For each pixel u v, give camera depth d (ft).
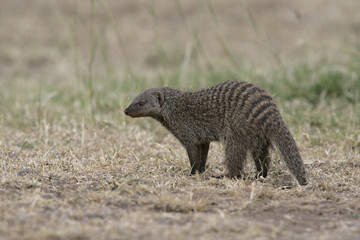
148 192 60.08
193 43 177.47
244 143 67.15
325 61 123.95
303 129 94.84
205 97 70.74
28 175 66.80
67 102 115.65
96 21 202.90
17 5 218.18
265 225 49.16
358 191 62.59
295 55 156.87
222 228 47.96
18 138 89.56
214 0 211.00
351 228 49.34
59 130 94.17
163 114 73.46
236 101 67.67
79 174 68.08
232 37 183.52
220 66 139.85
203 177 70.23
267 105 66.64
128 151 82.12
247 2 209.87
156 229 47.21
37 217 48.85
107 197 57.06
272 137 65.92
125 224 48.34
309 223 50.93
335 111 103.55
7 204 52.80
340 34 175.22
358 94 107.34
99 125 98.94
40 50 178.60
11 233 45.37
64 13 208.13
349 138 87.10
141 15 207.82
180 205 54.13
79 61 136.36
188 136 72.33
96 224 48.29
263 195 59.00
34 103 110.01
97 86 124.88
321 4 203.21
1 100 118.83
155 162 75.46
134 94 112.27
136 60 171.32
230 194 59.72
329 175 69.26
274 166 74.64
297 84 114.62
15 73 160.45
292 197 59.47
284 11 200.34
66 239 44.57
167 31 193.06
